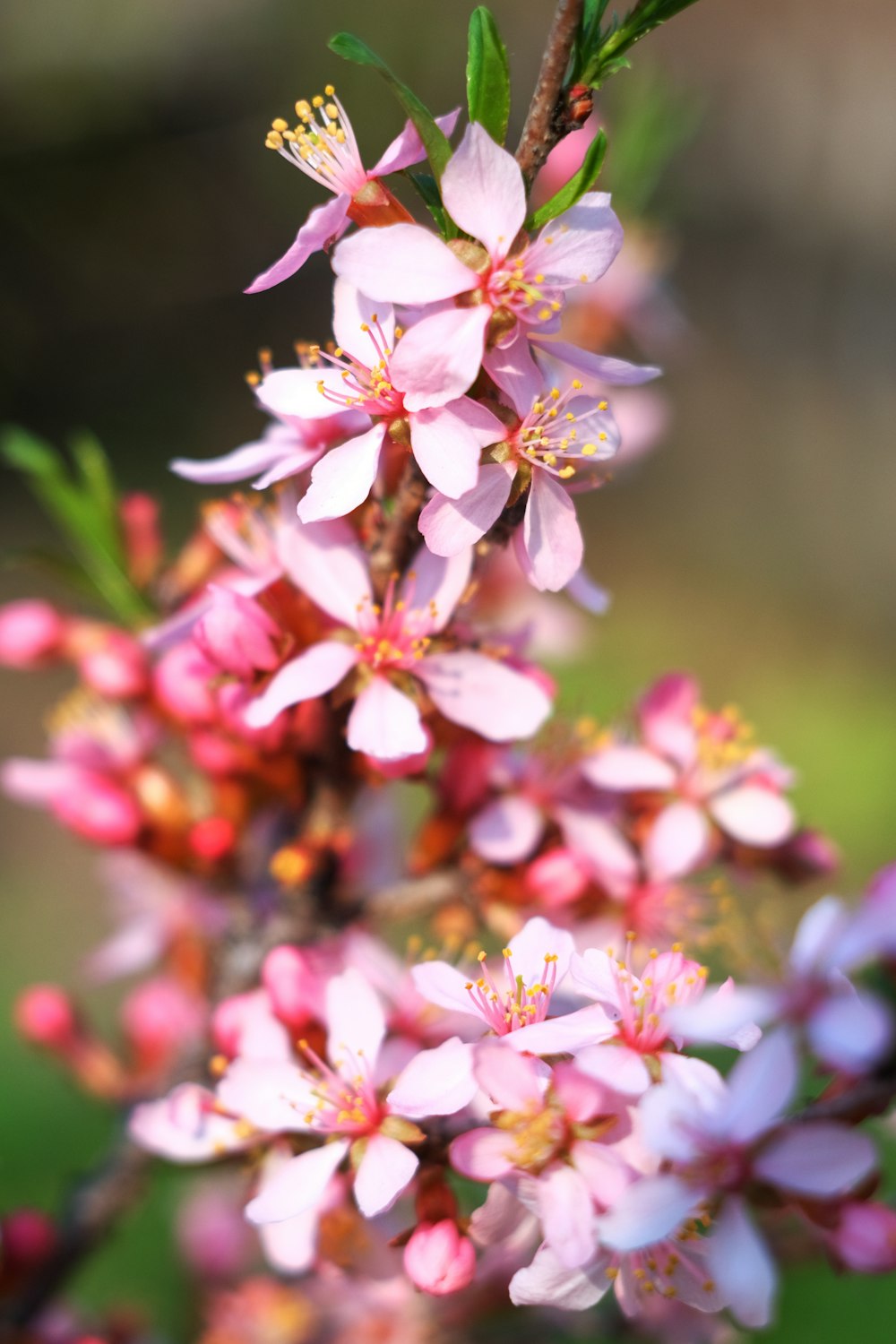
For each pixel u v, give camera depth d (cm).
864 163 131
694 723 30
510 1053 25
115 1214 31
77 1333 32
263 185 127
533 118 26
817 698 101
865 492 118
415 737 27
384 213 27
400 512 27
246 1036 27
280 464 27
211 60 124
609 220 25
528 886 29
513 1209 25
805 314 129
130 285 123
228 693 28
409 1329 31
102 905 79
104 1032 56
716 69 131
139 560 32
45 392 118
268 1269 36
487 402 26
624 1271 25
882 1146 27
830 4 136
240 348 123
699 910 30
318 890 30
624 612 107
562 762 30
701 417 123
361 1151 26
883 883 24
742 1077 24
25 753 92
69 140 123
